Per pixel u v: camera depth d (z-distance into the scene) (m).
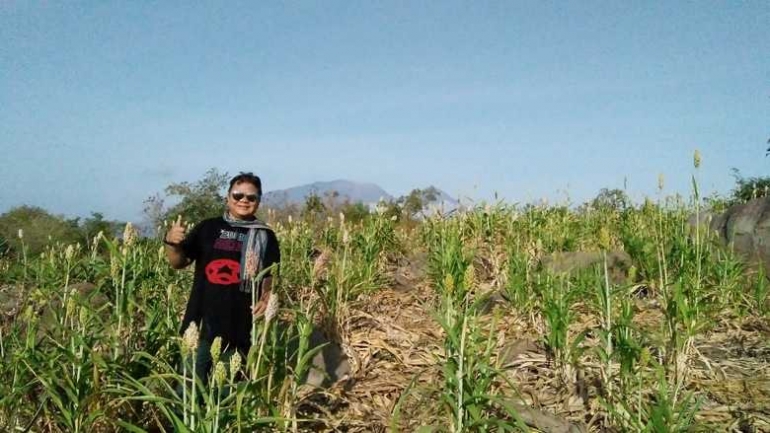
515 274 6.56
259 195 4.51
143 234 7.54
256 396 3.31
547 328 5.46
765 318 6.05
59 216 14.12
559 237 9.09
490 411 4.02
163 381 3.10
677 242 6.57
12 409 3.50
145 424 3.84
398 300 7.48
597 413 4.09
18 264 6.39
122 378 3.58
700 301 4.89
